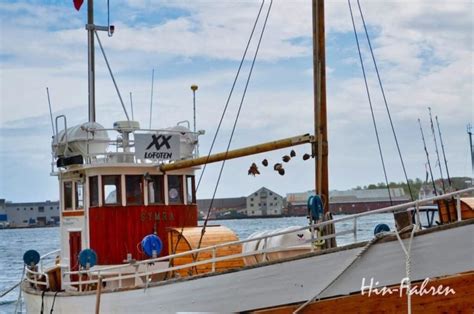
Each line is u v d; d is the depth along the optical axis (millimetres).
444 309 14742
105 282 22781
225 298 17047
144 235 23125
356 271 15469
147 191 23375
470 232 14500
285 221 105500
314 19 19219
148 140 23297
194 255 20141
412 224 15055
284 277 16250
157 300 18344
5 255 84562
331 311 15688
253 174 20125
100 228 23016
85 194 23734
